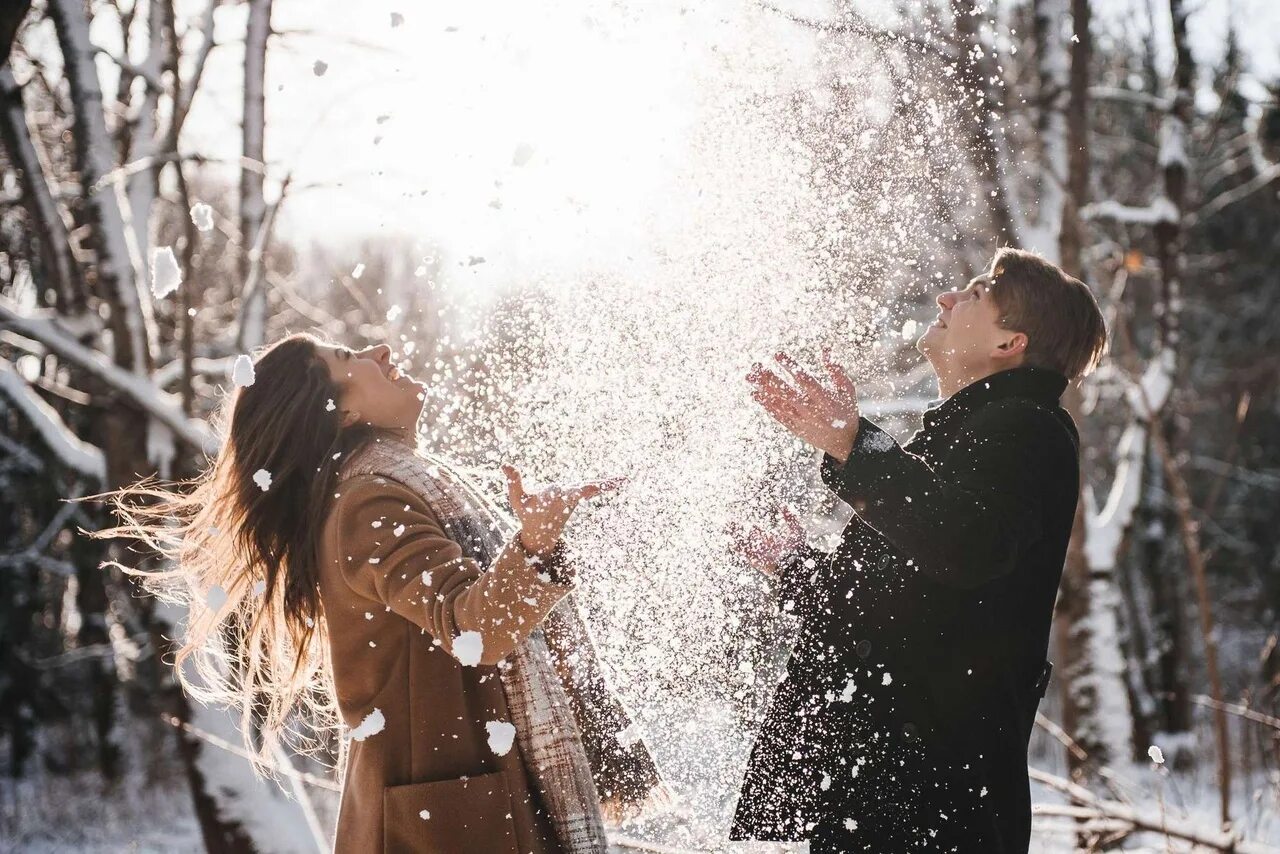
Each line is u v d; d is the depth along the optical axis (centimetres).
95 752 1409
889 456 182
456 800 183
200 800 496
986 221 392
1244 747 463
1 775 1394
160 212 804
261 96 609
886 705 194
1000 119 404
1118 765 668
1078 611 702
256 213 632
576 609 211
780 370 196
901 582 196
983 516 180
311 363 204
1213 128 1113
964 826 189
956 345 209
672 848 223
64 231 598
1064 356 206
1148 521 1137
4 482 1234
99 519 662
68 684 1418
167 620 521
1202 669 1398
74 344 562
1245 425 1658
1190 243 1600
